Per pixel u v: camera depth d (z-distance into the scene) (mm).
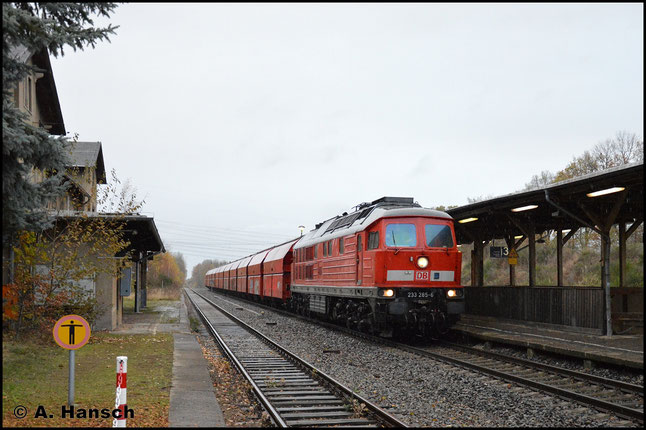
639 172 10219
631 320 13453
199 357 12875
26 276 13648
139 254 26469
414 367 11789
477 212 15594
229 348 14836
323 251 20391
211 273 74812
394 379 10617
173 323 22125
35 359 11578
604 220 13320
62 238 16750
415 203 16875
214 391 9383
